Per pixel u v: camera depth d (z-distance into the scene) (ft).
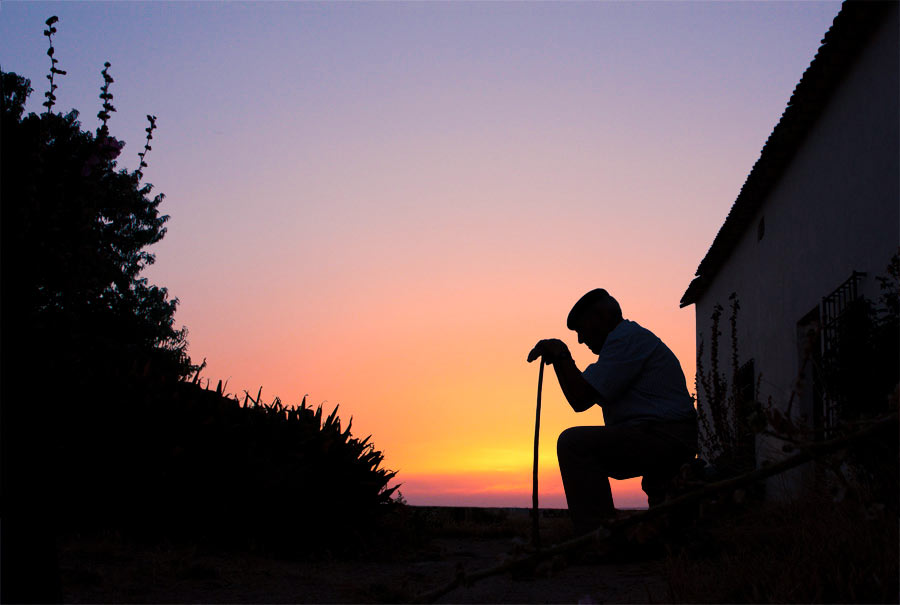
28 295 7.68
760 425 6.47
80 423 13.42
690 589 9.50
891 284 19.86
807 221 30.78
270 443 15.85
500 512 27.14
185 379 17.46
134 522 13.92
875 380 17.81
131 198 13.44
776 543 11.69
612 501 14.11
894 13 21.85
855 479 9.95
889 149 22.33
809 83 27.53
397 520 19.26
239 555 13.65
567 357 14.79
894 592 8.04
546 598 10.41
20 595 6.77
